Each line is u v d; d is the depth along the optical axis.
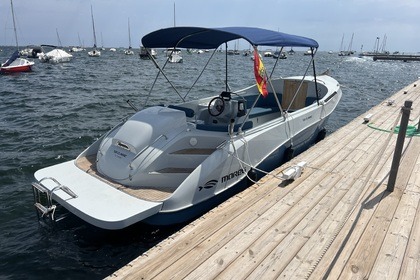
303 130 6.31
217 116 5.36
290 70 35.97
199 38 5.70
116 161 4.54
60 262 3.97
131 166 4.34
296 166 4.78
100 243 4.28
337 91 8.00
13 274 3.79
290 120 5.88
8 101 14.30
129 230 4.40
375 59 68.12
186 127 4.83
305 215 3.63
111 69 34.12
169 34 5.30
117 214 3.69
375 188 4.28
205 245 3.09
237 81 23.52
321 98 7.87
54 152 7.73
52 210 4.22
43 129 9.65
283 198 4.03
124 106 13.30
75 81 22.64
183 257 2.91
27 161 7.13
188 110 5.59
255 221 3.51
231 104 5.36
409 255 2.94
